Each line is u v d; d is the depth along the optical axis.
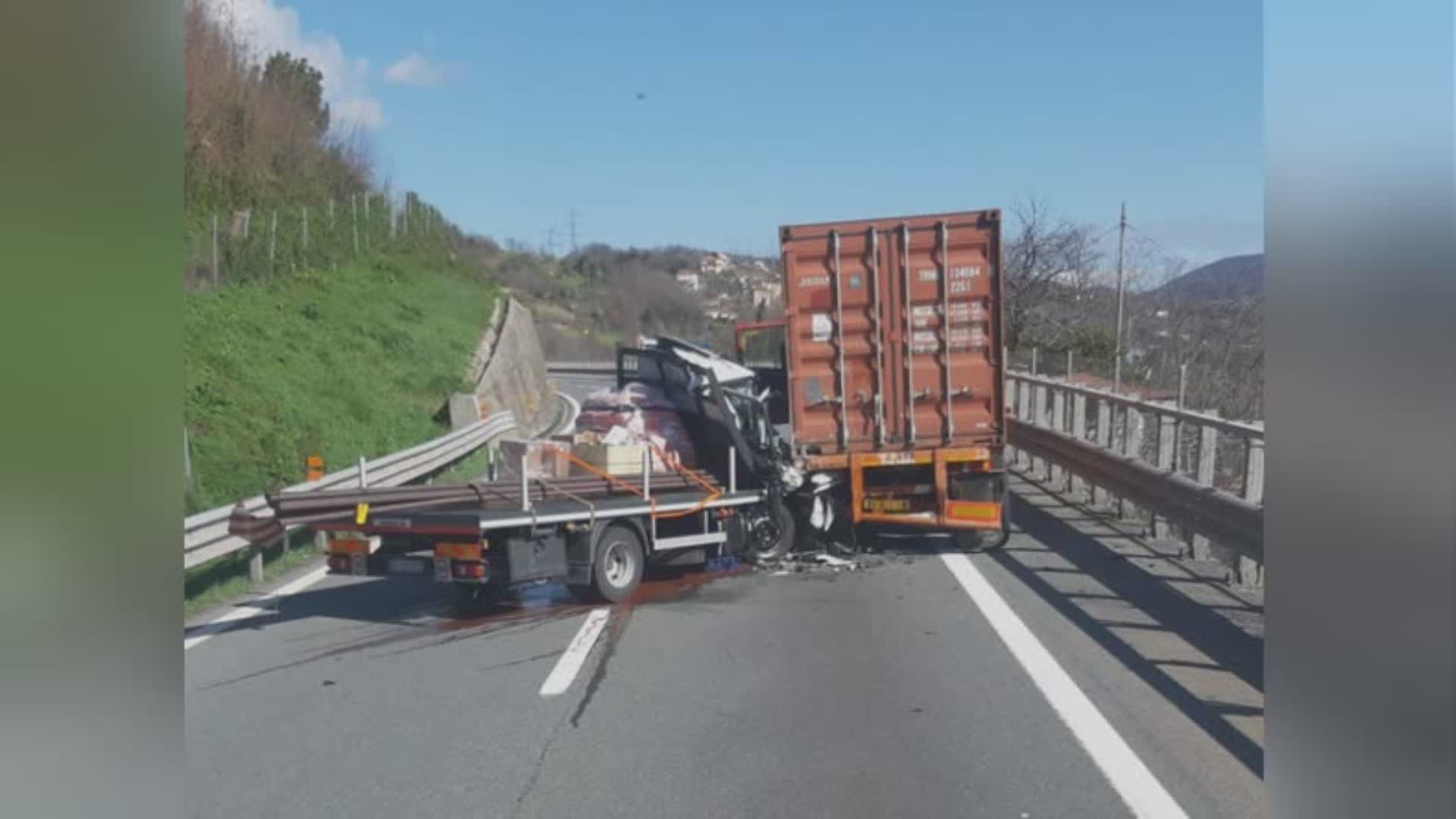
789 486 14.02
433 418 28.14
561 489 12.34
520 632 10.61
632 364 15.27
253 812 6.23
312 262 36.69
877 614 10.91
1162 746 6.93
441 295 41.91
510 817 6.10
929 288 14.18
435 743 7.34
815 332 14.20
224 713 8.06
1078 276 31.50
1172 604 10.88
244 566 14.11
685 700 8.18
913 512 14.20
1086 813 5.96
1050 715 7.58
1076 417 18.33
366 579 13.57
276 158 38.00
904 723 7.49
